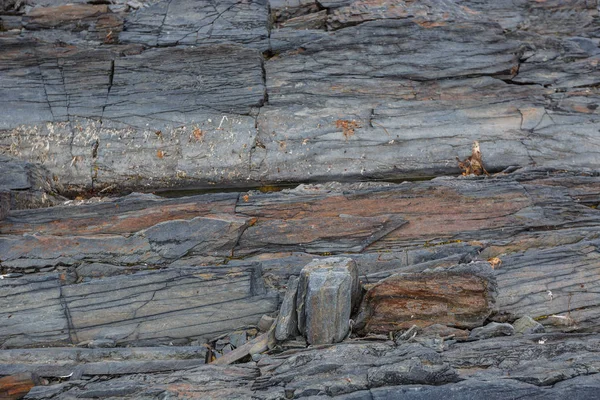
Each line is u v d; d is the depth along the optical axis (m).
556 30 8.66
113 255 5.52
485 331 4.54
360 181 6.96
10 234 5.69
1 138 7.16
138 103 7.34
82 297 5.11
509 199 5.86
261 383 4.09
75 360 4.70
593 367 3.86
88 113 7.30
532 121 7.17
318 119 7.25
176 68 7.48
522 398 3.68
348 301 4.59
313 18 8.38
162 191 7.06
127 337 4.98
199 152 7.07
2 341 4.96
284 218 5.83
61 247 5.53
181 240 5.59
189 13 8.27
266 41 7.97
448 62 7.59
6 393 4.44
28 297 5.12
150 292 5.10
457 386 3.77
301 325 4.69
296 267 5.44
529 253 5.22
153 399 4.04
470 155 6.90
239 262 5.40
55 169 7.00
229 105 7.33
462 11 8.35
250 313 5.03
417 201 5.90
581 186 6.05
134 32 8.17
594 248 5.16
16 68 7.47
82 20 8.28
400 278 4.77
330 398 3.81
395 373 3.89
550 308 4.84
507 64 7.54
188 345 4.94
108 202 5.91
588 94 7.42
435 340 4.39
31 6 8.68
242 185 7.02
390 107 7.34
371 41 7.71
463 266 4.72
